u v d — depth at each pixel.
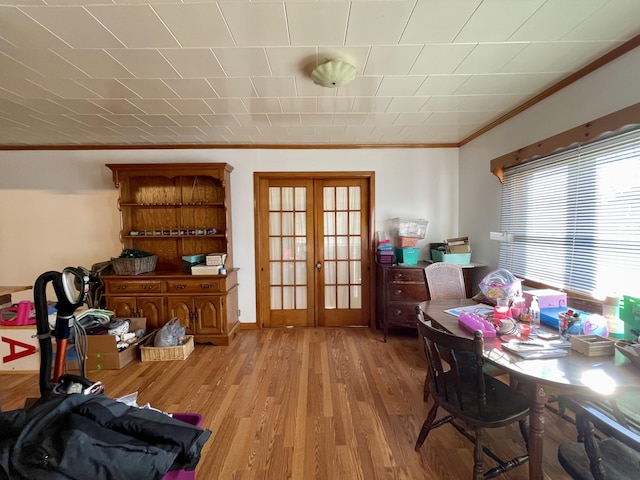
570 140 2.08
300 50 1.78
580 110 2.04
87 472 0.81
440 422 1.70
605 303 1.82
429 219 3.87
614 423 1.02
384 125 3.12
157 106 2.57
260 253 3.85
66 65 1.91
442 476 1.59
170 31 1.59
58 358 1.29
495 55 1.85
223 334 3.34
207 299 3.33
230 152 3.78
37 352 2.65
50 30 1.57
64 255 3.78
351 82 2.18
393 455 1.73
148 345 3.09
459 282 2.61
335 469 1.64
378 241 3.87
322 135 3.45
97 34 1.61
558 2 1.40
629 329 1.53
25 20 1.48
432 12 1.47
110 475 0.82
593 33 1.64
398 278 3.35
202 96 2.39
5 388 2.45
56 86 2.20
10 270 3.79
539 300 1.91
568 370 1.27
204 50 1.76
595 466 1.06
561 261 2.27
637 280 1.72
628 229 1.77
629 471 1.09
